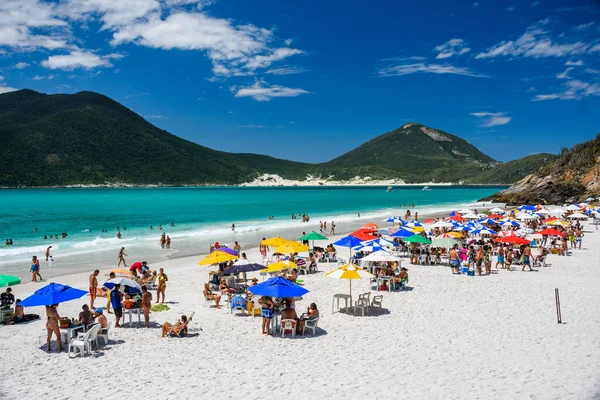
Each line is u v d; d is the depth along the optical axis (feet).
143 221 189.06
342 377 32.37
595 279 65.67
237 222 182.50
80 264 87.61
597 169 264.31
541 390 29.17
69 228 159.74
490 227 125.39
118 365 35.35
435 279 66.80
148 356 37.24
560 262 80.84
